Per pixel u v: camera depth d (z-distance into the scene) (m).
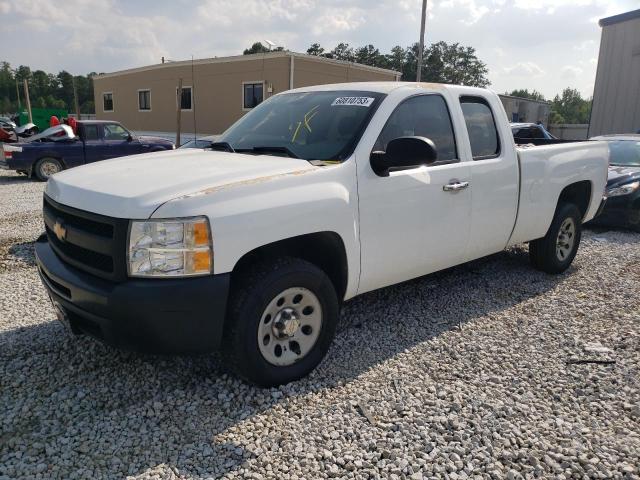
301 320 3.41
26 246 6.93
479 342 4.09
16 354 3.73
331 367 3.64
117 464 2.65
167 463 2.66
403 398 3.27
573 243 5.91
